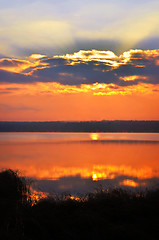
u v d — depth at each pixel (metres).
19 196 11.68
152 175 25.52
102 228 7.78
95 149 65.06
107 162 39.12
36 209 9.35
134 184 19.42
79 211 9.14
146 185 18.88
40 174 25.77
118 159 43.94
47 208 9.41
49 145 78.25
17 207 9.38
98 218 8.43
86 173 27.30
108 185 19.03
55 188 16.92
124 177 23.92
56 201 10.38
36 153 54.16
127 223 8.23
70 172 27.97
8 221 8.02
